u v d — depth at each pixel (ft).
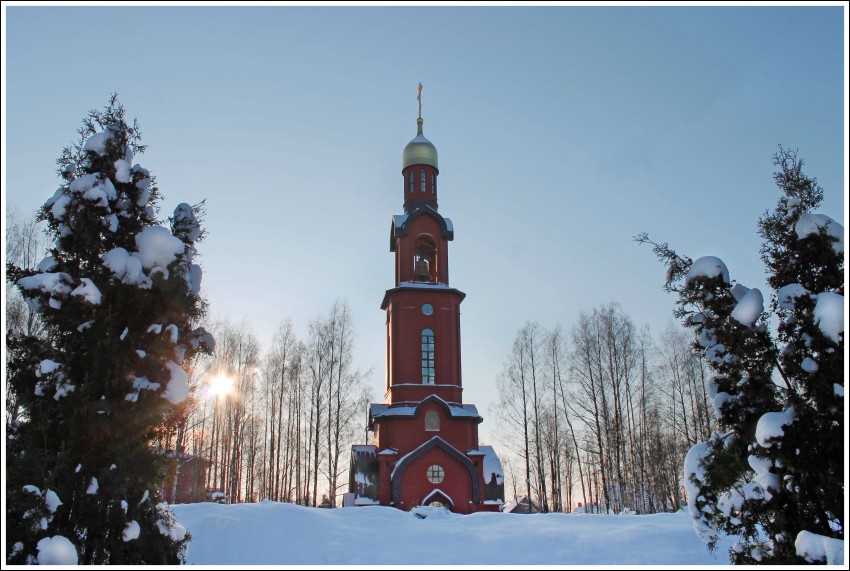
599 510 134.41
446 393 120.78
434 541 60.29
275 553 54.85
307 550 55.98
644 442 119.55
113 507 33.73
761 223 36.52
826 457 30.78
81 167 38.96
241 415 123.95
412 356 121.70
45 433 33.65
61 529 32.24
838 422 30.86
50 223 37.52
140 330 36.47
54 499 31.53
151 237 37.22
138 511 35.19
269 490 121.08
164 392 35.73
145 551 34.94
